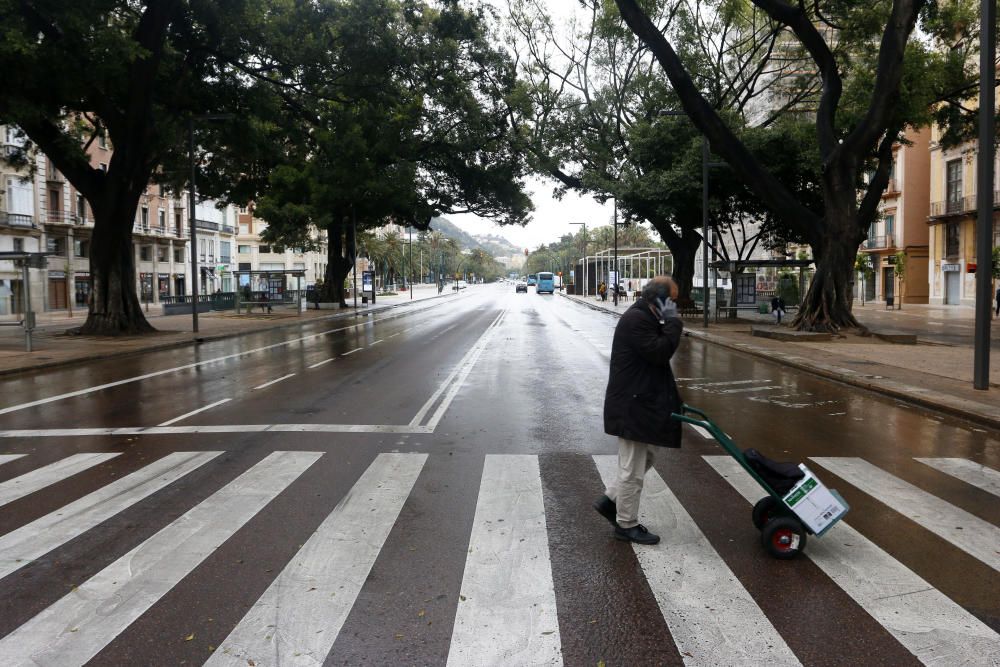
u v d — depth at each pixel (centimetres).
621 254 7156
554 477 608
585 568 414
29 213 4350
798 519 430
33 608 367
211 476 613
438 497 551
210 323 3047
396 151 3406
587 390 1127
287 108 2789
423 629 342
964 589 385
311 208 3738
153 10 2041
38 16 1788
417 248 14100
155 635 338
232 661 314
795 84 3106
